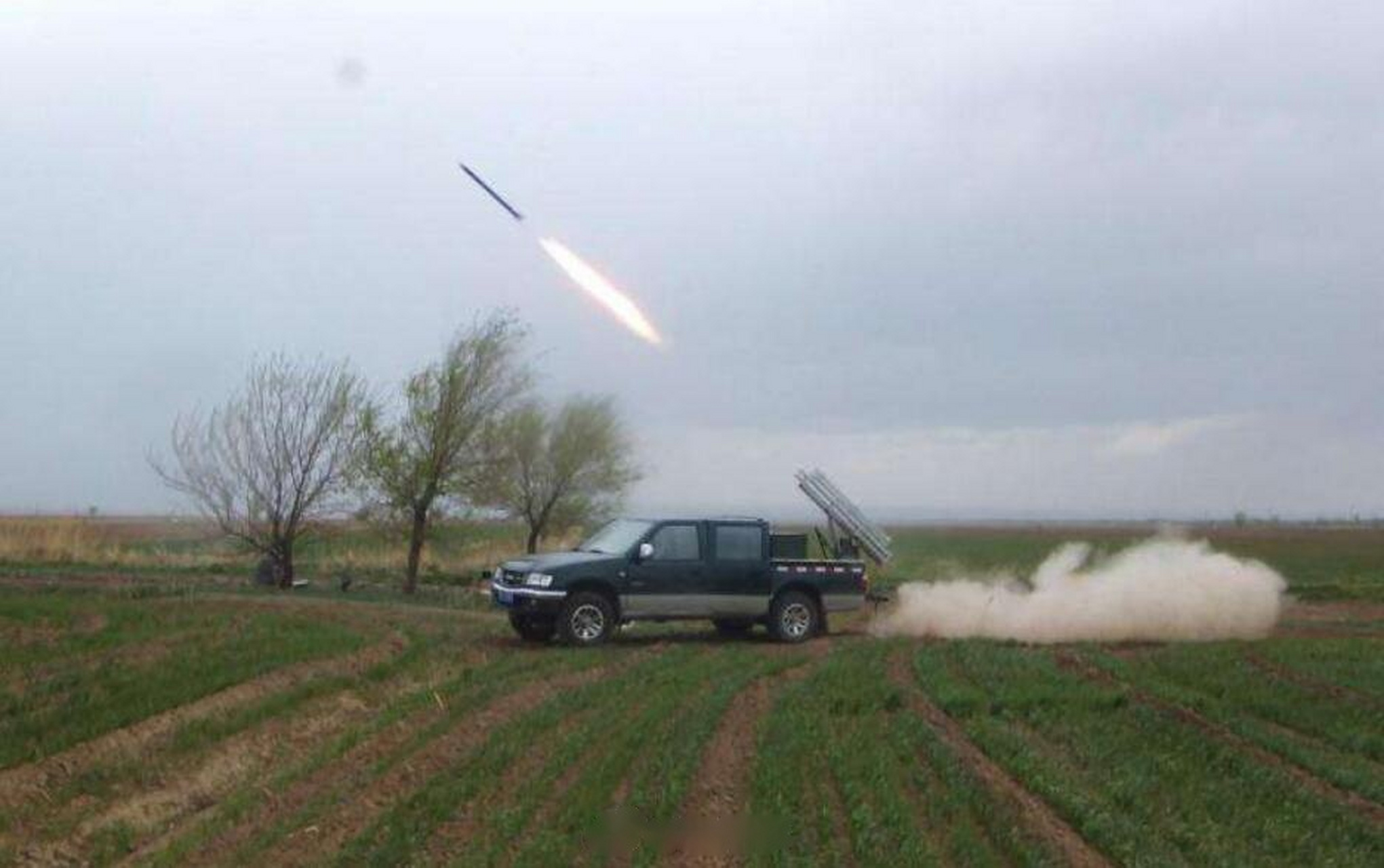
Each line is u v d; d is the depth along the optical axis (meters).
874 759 12.22
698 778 11.67
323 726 14.91
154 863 9.89
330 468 29.56
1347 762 12.55
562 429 37.38
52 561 31.69
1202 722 14.30
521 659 19.23
